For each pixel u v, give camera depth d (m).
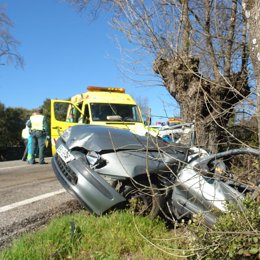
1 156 28.38
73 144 6.19
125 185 6.01
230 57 8.12
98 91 14.53
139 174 5.73
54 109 14.43
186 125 5.95
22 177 10.84
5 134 37.72
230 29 8.56
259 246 3.77
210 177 4.95
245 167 5.11
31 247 4.61
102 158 5.94
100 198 5.81
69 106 15.16
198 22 8.62
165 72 8.41
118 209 5.94
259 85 4.30
